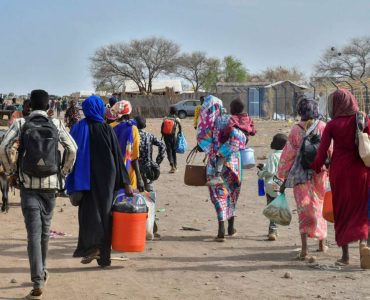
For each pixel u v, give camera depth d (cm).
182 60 10600
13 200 1477
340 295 695
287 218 883
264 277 780
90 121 801
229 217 1029
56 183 700
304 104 864
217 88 8481
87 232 789
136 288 736
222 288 732
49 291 722
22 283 756
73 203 795
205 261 873
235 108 1020
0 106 4644
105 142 793
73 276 791
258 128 4041
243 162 1038
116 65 10344
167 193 1595
